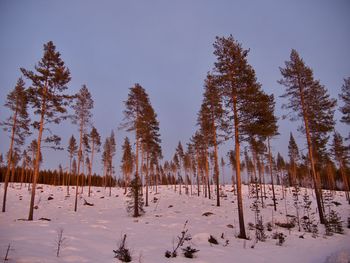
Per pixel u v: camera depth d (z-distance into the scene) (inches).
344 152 1230.9
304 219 732.0
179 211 933.8
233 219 776.9
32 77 746.2
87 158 2129.7
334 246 434.9
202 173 1953.7
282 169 1888.5
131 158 1940.2
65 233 398.9
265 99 600.7
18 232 376.8
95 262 252.7
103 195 1590.8
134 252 314.2
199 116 1182.3
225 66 636.1
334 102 772.0
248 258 332.8
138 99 1040.2
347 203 1282.0
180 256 311.0
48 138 743.1
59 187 1936.5
